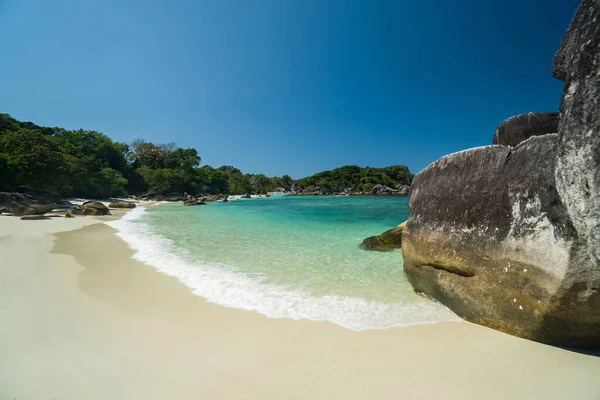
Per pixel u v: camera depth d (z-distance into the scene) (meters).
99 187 38.25
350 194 95.31
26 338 3.82
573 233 3.27
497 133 5.57
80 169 33.28
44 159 26.66
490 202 4.45
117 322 4.35
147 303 5.11
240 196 75.00
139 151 72.62
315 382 3.08
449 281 4.97
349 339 4.00
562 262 3.37
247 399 2.82
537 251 3.69
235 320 4.54
